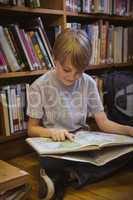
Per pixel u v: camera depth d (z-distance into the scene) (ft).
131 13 7.02
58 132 3.63
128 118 5.92
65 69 3.65
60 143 3.42
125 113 5.94
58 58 3.64
